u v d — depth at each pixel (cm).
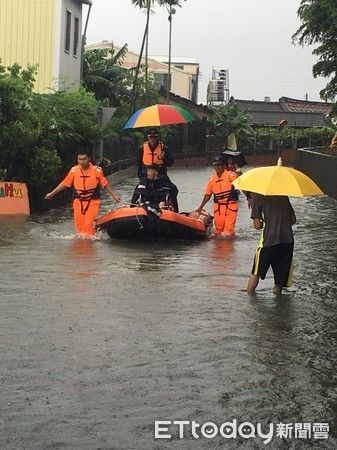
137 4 4138
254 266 949
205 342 723
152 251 1276
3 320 776
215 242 1423
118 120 3506
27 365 639
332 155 2922
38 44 2708
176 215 1382
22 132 1700
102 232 1465
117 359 662
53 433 509
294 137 6588
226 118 5609
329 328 793
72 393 580
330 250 1342
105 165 2552
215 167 1488
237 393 593
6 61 2716
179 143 4822
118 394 581
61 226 1558
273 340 739
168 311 836
